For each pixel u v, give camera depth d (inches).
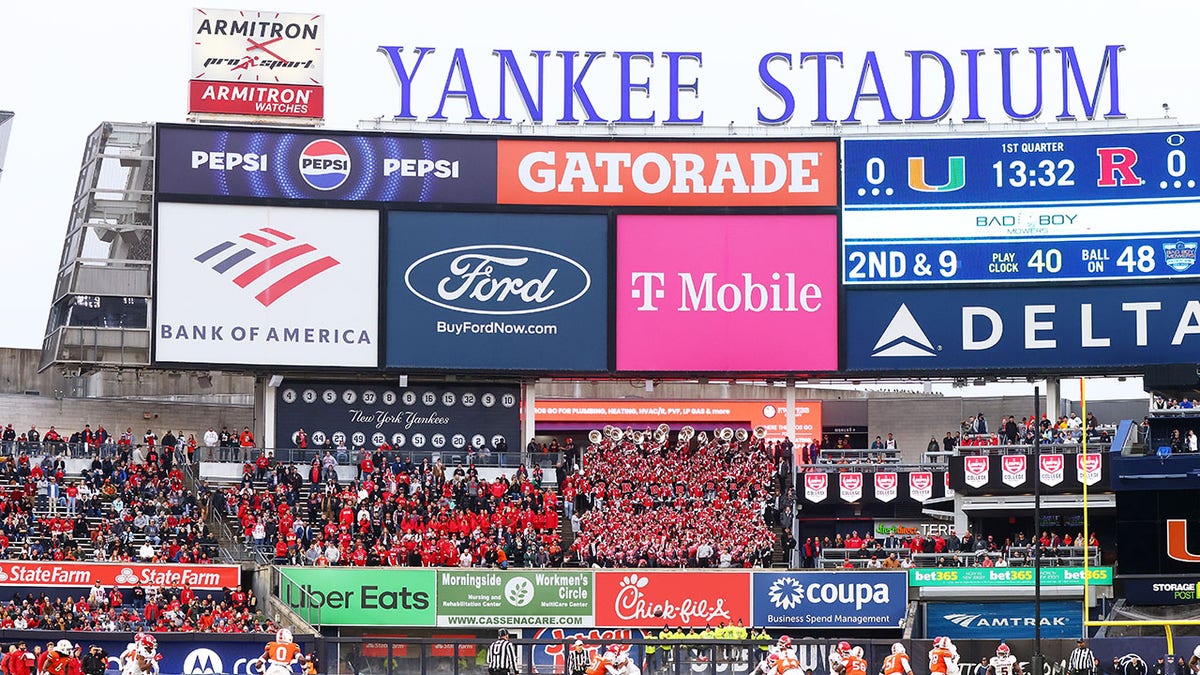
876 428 3472.0
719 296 2684.5
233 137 2662.4
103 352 2669.8
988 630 2416.3
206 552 2434.8
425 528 2519.7
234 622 2234.3
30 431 2642.7
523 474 2655.0
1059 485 2524.6
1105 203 2645.2
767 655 2100.1
